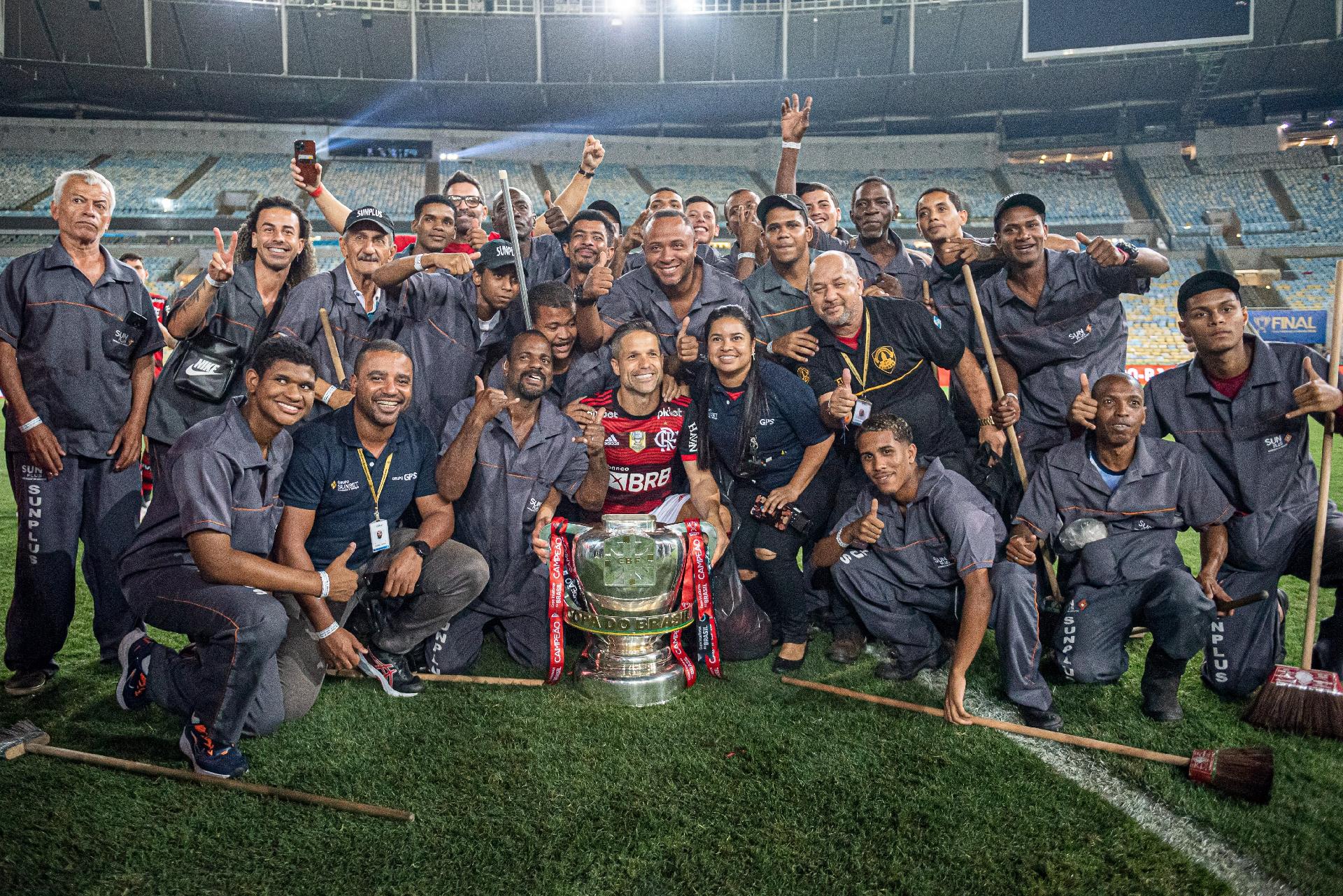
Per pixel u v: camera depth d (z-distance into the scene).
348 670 3.71
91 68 27.62
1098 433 3.62
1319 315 20.16
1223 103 30.17
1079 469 3.68
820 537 4.29
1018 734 3.27
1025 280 4.37
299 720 3.39
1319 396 3.46
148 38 27.38
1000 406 4.10
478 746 3.16
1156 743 3.23
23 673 3.72
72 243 3.76
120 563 3.29
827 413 4.02
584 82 30.11
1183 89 29.30
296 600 3.46
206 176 29.16
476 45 29.25
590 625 3.62
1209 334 3.67
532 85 29.95
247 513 3.20
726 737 3.23
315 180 5.00
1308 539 3.65
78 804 2.76
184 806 2.76
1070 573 3.82
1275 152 30.22
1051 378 4.39
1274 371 3.70
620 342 3.89
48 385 3.70
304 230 4.32
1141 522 3.64
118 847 2.54
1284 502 3.70
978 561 3.45
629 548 3.56
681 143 32.53
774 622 4.36
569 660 4.04
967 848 2.54
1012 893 2.34
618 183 31.55
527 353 3.77
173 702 3.11
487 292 4.35
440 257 4.14
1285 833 2.63
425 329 4.46
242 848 2.54
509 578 3.96
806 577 4.32
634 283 4.76
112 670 3.92
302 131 30.88
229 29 27.81
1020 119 31.67
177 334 3.93
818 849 2.53
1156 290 26.41
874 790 2.85
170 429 3.95
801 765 3.01
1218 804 2.79
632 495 4.18
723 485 4.34
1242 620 3.62
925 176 32.09
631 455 4.10
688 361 4.20
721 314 3.89
